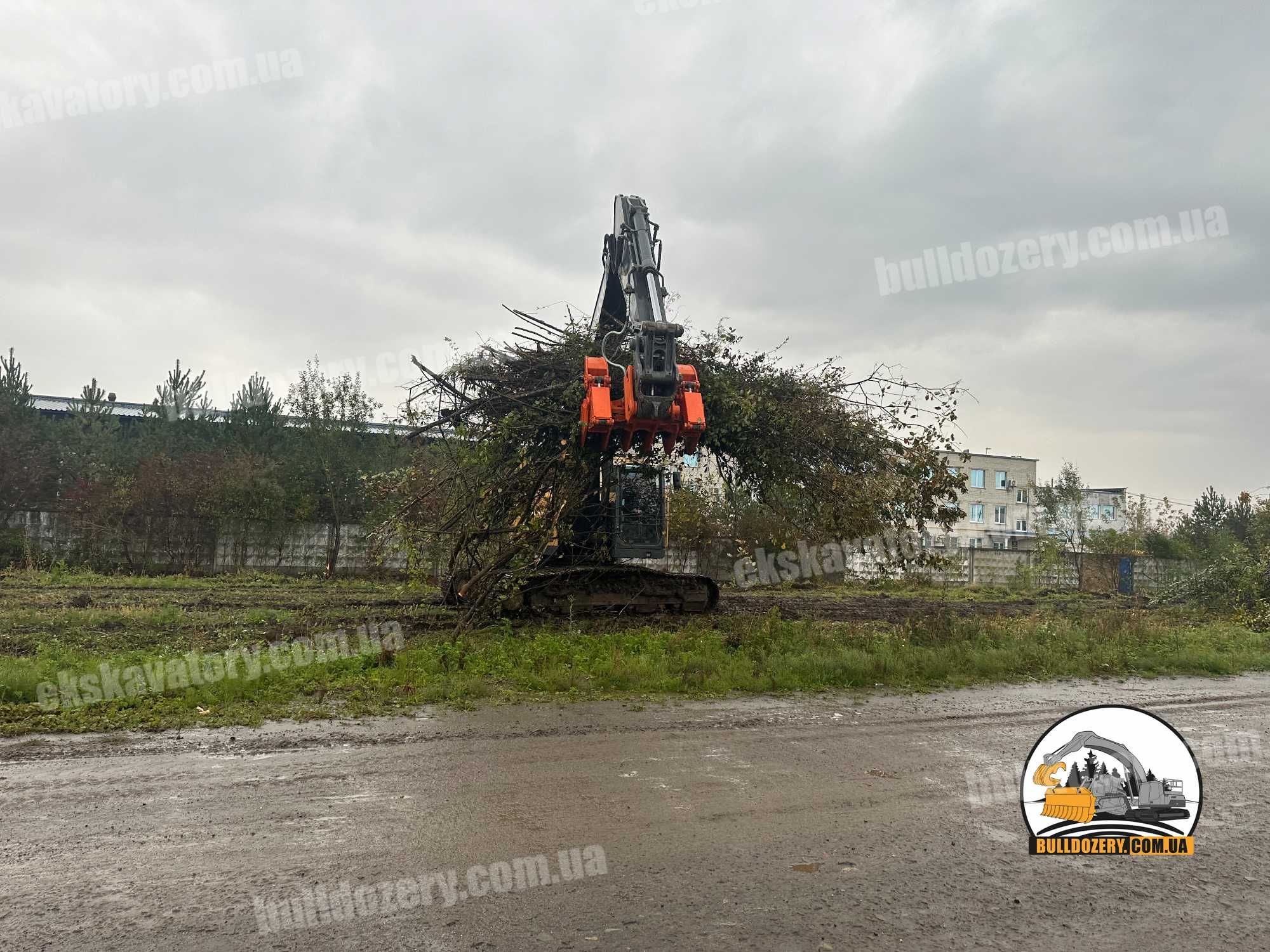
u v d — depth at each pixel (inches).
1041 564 1496.1
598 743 294.2
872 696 403.9
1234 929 162.7
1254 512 1549.0
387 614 625.3
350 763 261.6
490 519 622.8
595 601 646.5
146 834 198.5
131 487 1036.5
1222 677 517.7
